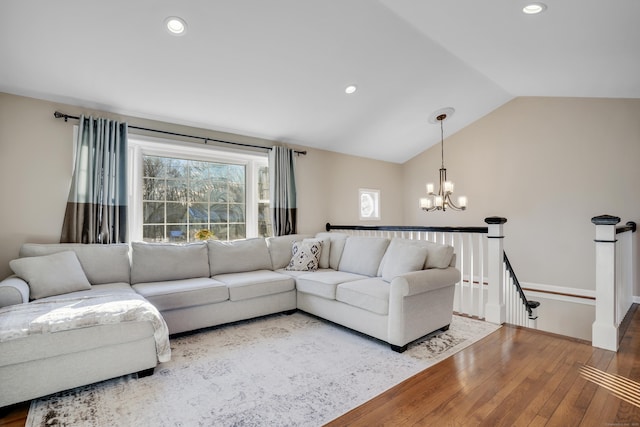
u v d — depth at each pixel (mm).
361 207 5863
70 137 3146
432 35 3215
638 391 1981
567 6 2406
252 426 1697
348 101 4078
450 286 3082
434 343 2766
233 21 2619
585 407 1825
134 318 2156
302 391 2025
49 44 2531
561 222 4738
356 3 2682
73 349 1969
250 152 4418
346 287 3008
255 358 2502
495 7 2600
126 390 2051
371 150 5699
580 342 2746
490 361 2412
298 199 4910
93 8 2316
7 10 2238
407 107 4566
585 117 4551
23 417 1787
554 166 4793
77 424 1723
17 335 1820
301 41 2963
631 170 4203
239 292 3201
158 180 3805
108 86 3041
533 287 4977
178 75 3072
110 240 3236
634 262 4094
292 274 3734
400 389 2039
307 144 4988
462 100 4777
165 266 3299
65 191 3111
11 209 2883
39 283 2531
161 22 2518
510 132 5207
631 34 2668
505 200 5266
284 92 3637
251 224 4520
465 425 1686
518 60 3611
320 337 2943
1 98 2859
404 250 3068
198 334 3029
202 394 1999
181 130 3848
